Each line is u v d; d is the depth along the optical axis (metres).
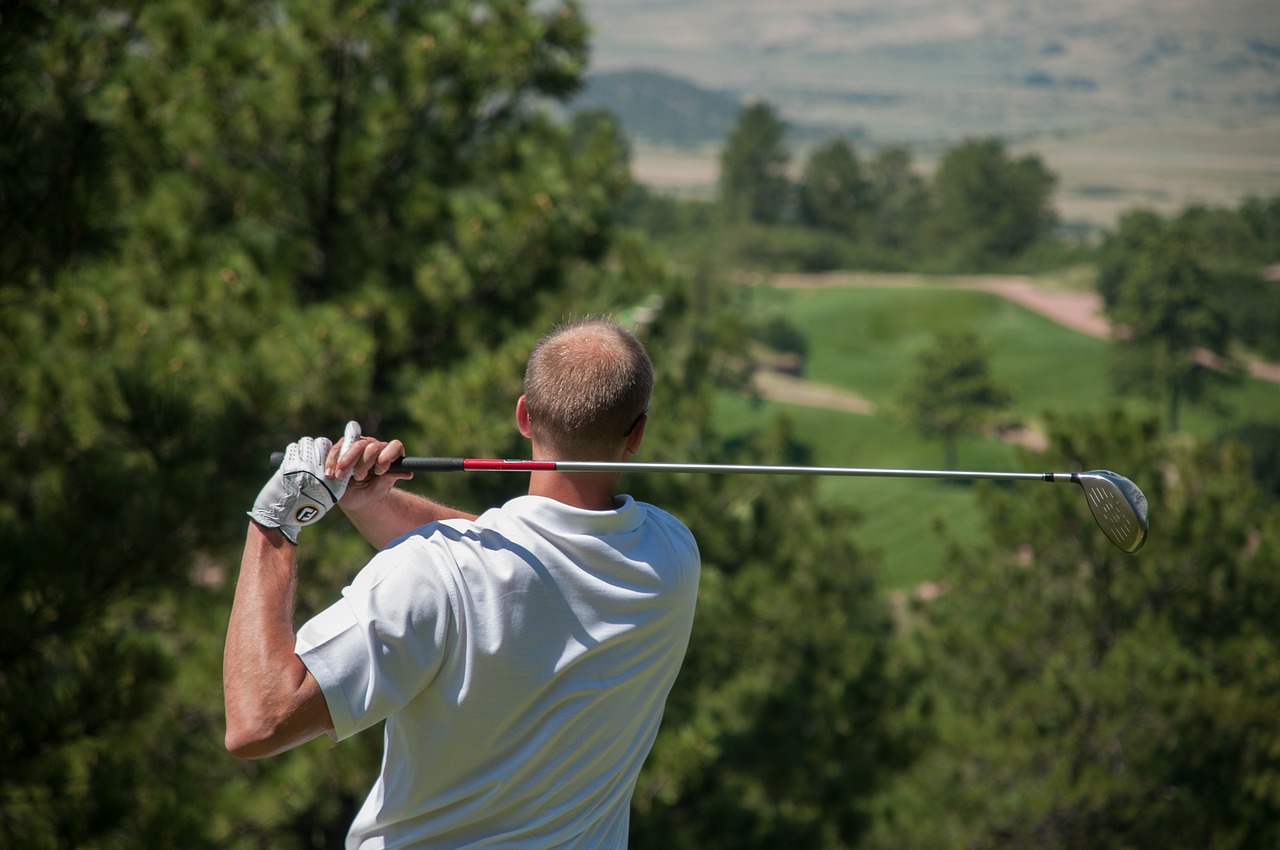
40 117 13.73
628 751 5.44
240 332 23.14
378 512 5.92
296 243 27.52
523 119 30.73
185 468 14.73
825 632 33.16
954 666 42.41
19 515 17.22
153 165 23.08
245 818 21.12
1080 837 37.81
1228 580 40.19
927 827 36.78
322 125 26.58
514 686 4.88
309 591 24.50
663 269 30.19
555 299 28.30
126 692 13.55
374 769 22.41
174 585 15.10
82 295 20.62
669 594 5.36
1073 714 38.03
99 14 19.50
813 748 30.14
